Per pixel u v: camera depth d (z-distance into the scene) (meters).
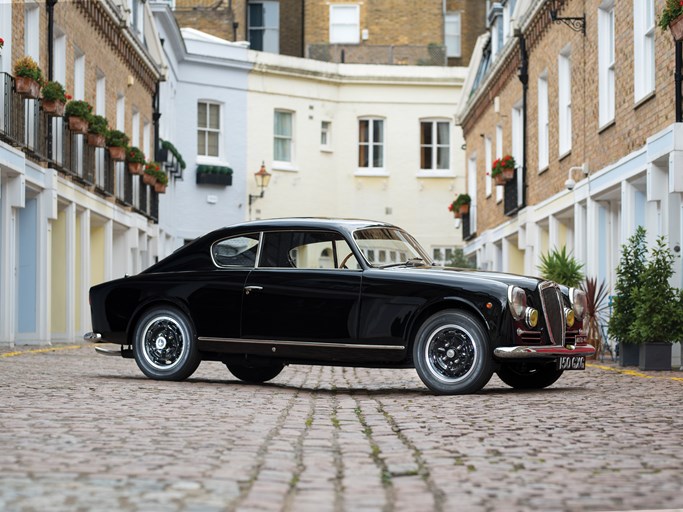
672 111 15.29
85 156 22.86
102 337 12.12
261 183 40.72
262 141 40.88
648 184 16.06
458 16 49.22
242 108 40.44
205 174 39.31
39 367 13.91
